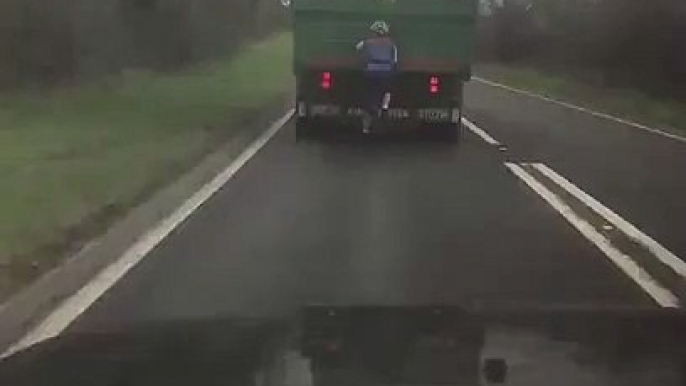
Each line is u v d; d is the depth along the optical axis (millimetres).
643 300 7969
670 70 38062
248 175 15531
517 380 3754
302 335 4613
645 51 40781
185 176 15359
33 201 12008
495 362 4016
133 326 5125
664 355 4164
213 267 9180
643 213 12422
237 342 4531
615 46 44969
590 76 47281
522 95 40531
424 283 8539
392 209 12523
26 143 18062
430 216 12070
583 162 17922
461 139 21844
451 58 19859
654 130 25312
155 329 4961
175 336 4746
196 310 7531
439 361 4035
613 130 25062
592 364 4004
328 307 5465
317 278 8734
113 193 12938
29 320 7309
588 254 9906
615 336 4543
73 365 4223
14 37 28828
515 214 12273
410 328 4742
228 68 51188
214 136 20734
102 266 9211
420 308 5410
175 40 49906
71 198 12352
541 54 61000
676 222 11773
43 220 10844
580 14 52438
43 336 6824
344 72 19938
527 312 5230
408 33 19766
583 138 22766
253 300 7879
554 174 16141
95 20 36281
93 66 35812
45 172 14453
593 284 8562
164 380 3893
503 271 9078
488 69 64750
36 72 30266
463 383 3721
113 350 4500
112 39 39000
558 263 9461
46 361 4379
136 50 43875
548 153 19359
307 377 3834
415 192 13977
